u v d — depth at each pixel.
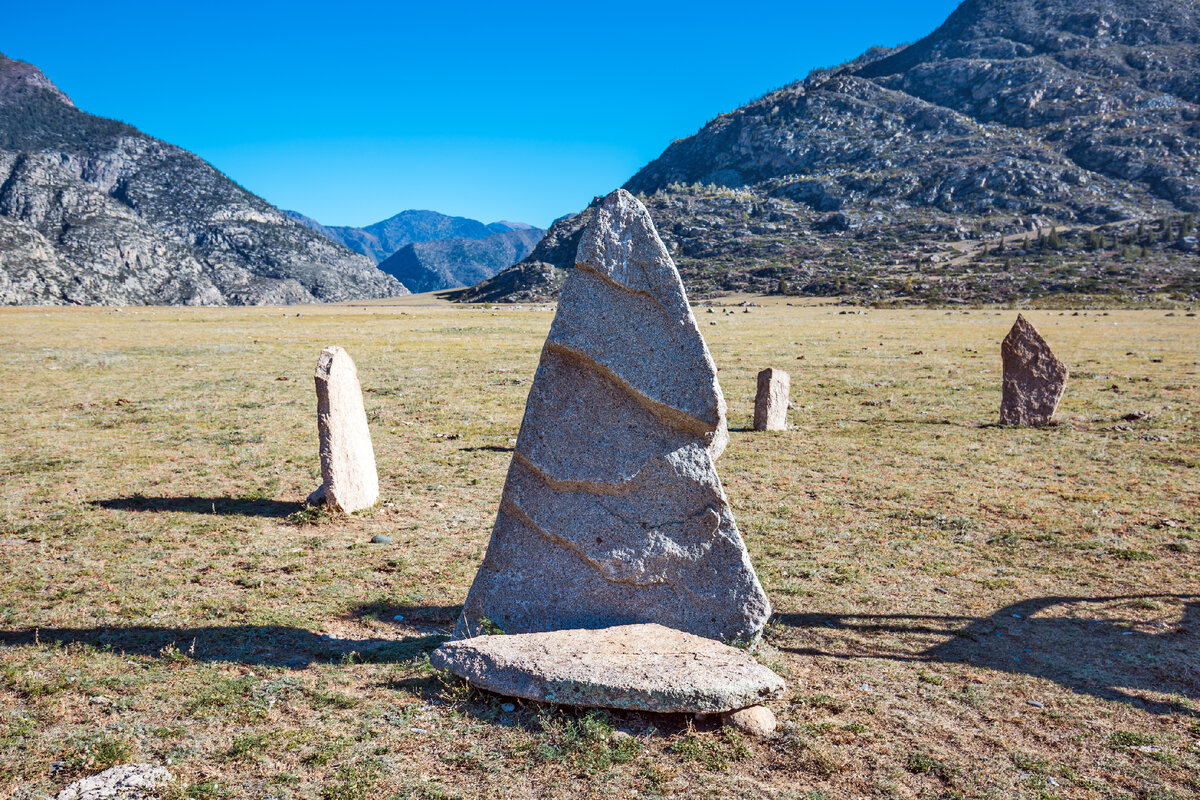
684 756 4.54
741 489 11.74
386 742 4.69
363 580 7.81
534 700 4.99
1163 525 9.66
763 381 16.89
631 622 5.99
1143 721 5.05
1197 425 16.84
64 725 4.81
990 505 10.75
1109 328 56.03
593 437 6.17
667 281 6.07
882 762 4.54
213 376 26.39
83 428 16.56
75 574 7.82
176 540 9.00
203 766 4.38
